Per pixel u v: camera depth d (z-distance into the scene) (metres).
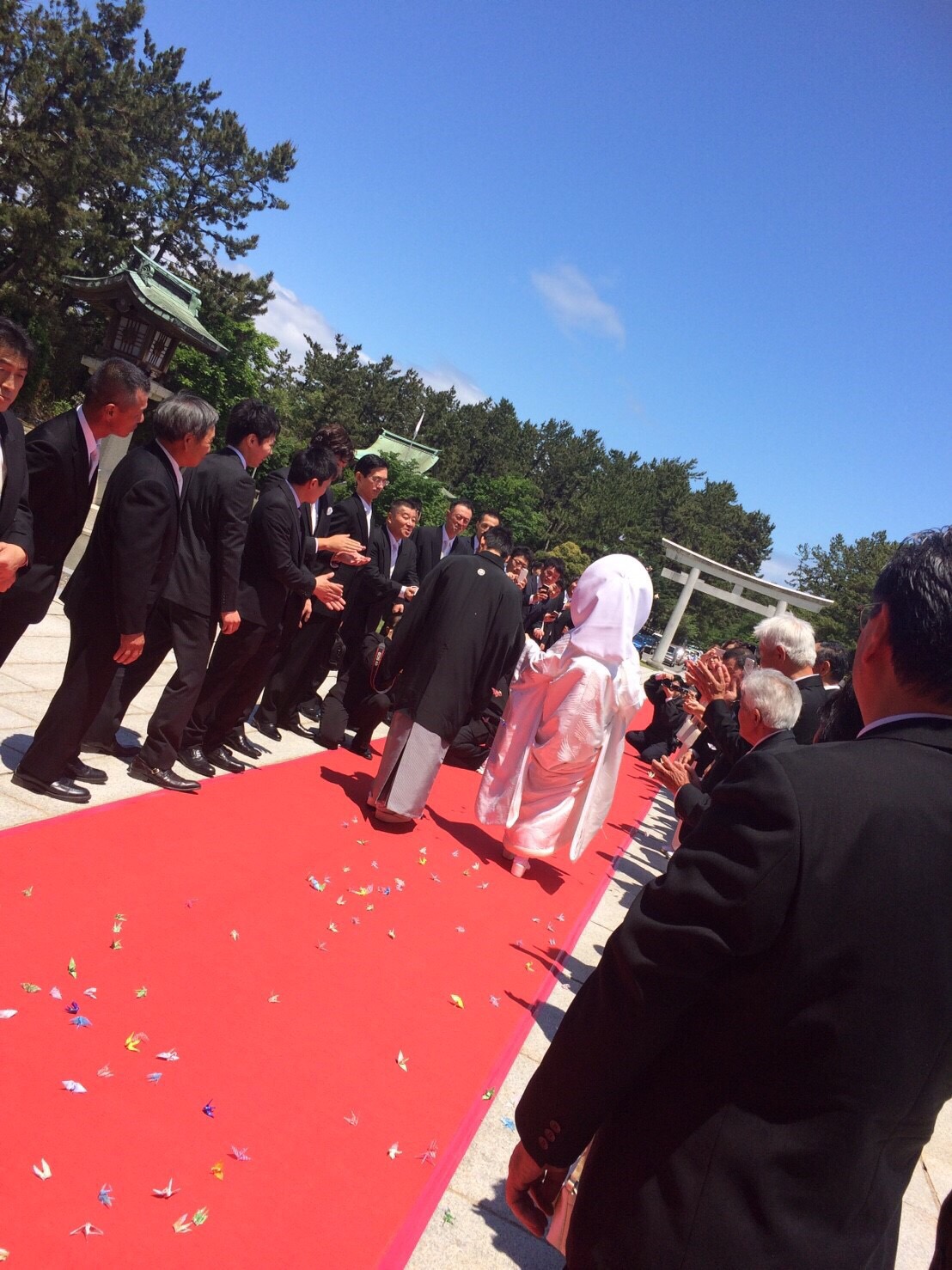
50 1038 2.78
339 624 6.97
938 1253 1.55
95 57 35.06
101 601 4.25
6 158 33.44
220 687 5.52
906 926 1.27
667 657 41.31
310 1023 3.35
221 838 4.63
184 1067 2.87
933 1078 1.30
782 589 38.78
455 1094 3.26
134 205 41.22
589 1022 1.48
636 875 7.03
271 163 43.72
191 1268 2.19
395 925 4.40
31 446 4.08
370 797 5.76
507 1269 2.55
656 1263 1.31
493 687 5.82
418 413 83.06
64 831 4.08
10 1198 2.20
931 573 1.40
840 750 1.39
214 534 4.94
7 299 33.66
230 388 44.59
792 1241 1.25
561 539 80.19
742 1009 1.35
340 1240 2.44
